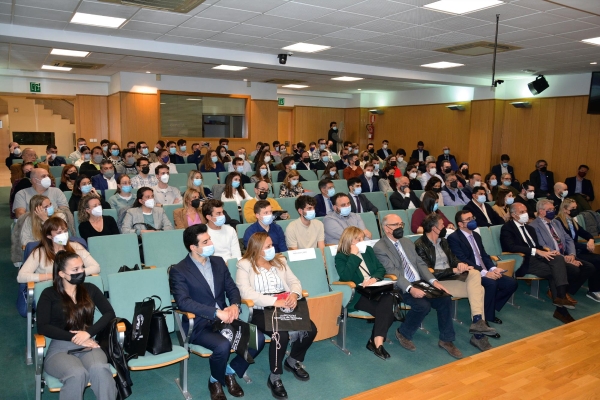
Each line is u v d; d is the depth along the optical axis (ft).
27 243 12.27
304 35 21.99
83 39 21.79
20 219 13.65
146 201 15.58
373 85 45.03
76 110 40.37
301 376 11.17
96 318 10.17
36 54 28.53
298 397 10.39
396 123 51.03
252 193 22.94
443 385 9.50
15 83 38.09
